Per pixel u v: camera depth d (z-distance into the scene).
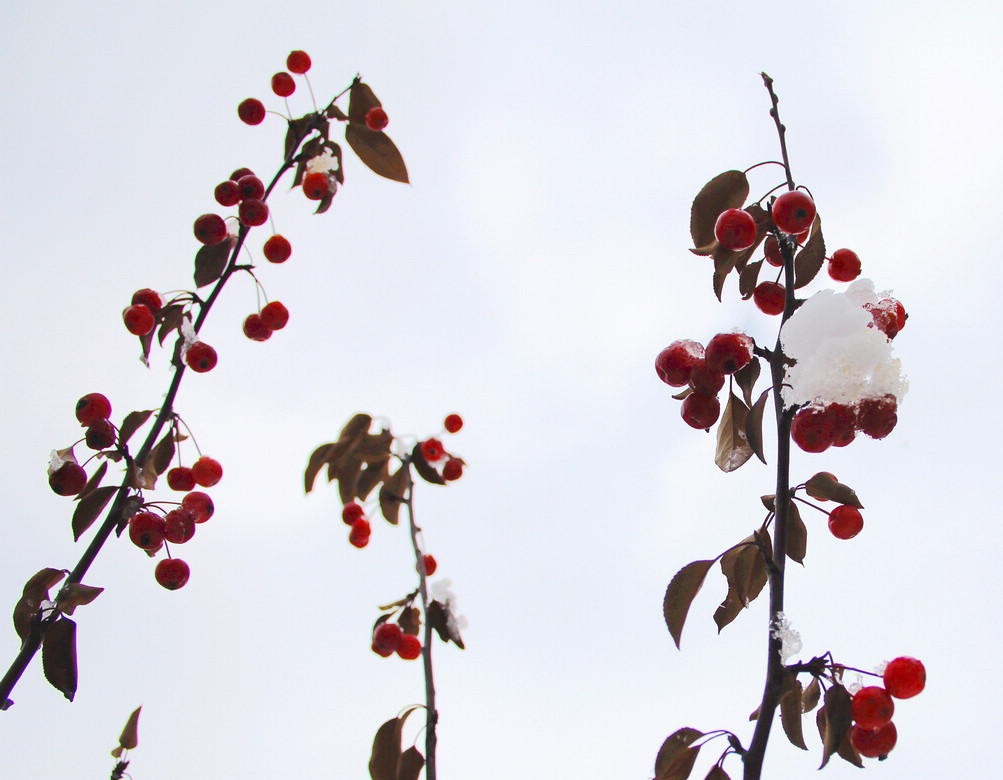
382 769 0.80
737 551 0.84
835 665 0.80
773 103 0.85
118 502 0.90
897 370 0.80
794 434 0.81
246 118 0.98
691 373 0.84
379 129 0.96
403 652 0.81
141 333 0.92
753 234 0.83
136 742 0.90
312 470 0.83
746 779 0.78
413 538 0.81
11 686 0.87
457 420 0.85
